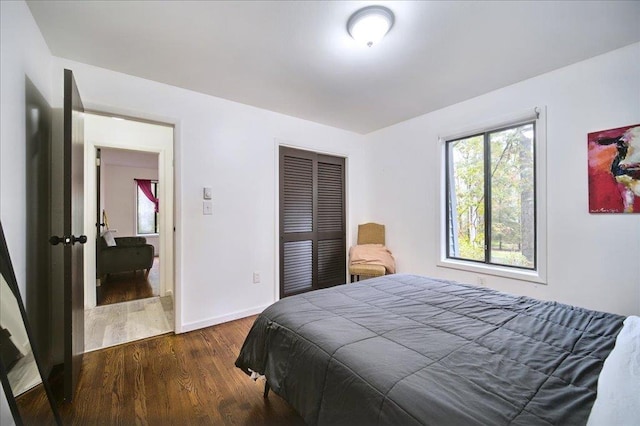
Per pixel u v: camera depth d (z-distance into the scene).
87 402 1.55
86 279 3.06
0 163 1.28
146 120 2.36
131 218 6.93
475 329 1.18
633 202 1.92
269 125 3.10
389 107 3.03
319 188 3.63
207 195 2.65
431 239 3.20
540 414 0.69
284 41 1.84
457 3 1.50
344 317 1.33
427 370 0.88
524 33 1.77
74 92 1.69
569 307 1.42
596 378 0.83
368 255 3.50
